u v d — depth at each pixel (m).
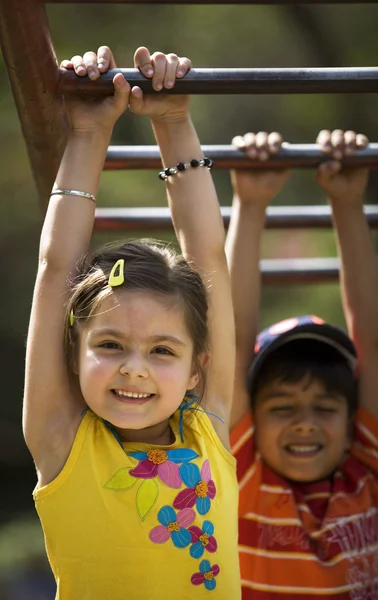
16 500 15.34
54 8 13.77
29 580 13.06
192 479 3.94
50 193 4.52
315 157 4.95
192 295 3.95
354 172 5.12
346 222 5.24
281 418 5.07
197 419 4.14
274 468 5.11
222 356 4.27
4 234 14.40
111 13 13.91
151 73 3.91
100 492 3.85
